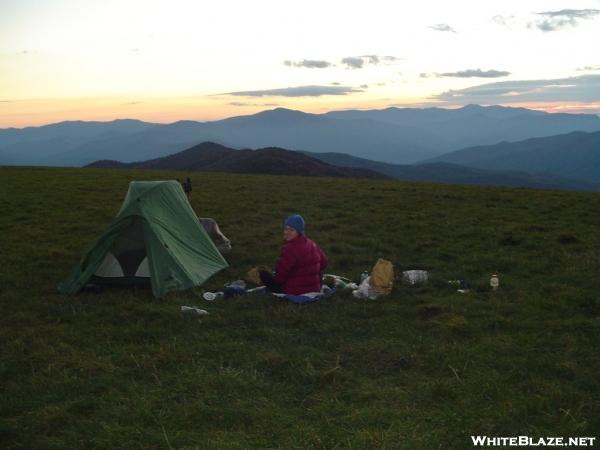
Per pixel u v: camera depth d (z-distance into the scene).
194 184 37.12
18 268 14.62
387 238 19.06
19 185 34.00
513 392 7.46
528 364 8.47
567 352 8.91
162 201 14.12
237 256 16.22
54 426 6.78
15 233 19.42
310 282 12.19
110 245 12.88
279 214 24.33
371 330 10.28
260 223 22.11
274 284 12.27
